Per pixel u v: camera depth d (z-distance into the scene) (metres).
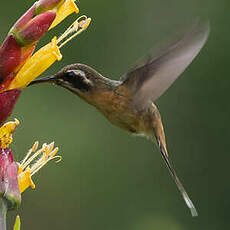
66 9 5.88
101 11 14.54
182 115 13.81
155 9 14.33
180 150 13.73
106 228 13.68
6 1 14.41
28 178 6.00
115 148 14.10
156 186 13.78
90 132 14.20
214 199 13.53
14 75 5.68
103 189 13.88
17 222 5.90
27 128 13.88
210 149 13.73
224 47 13.93
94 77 8.00
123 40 14.45
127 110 8.16
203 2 14.05
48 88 14.21
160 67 7.30
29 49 5.65
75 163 13.96
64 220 13.66
